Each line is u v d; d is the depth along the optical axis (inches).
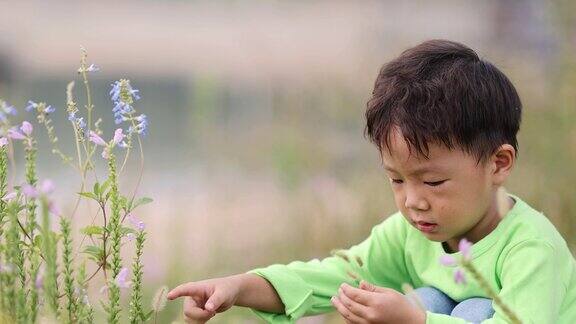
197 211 284.4
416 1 321.1
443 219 117.3
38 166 322.3
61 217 105.5
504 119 121.6
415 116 115.9
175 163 378.3
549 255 118.6
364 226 251.1
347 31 390.3
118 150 362.3
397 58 126.7
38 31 1026.1
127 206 118.1
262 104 307.3
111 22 1120.2
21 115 282.8
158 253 240.8
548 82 242.2
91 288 143.3
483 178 118.9
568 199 218.1
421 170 116.0
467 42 390.0
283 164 270.8
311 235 253.0
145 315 113.6
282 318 128.9
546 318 114.7
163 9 1187.3
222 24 1024.2
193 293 119.5
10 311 102.6
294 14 750.5
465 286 124.7
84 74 117.1
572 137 230.7
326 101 294.2
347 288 111.6
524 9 307.4
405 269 137.9
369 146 283.7
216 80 304.8
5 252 105.7
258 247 253.1
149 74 779.4
